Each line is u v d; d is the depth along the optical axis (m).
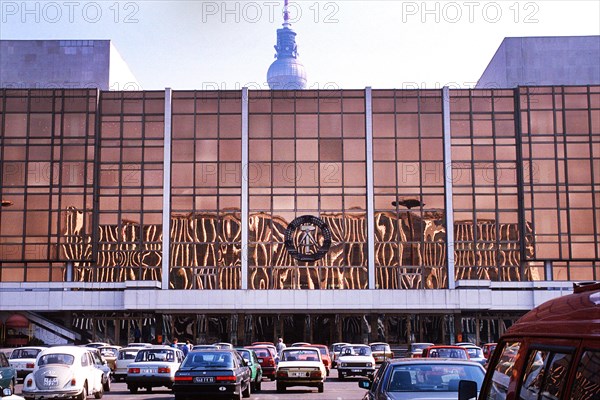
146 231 69.81
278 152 70.88
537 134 70.50
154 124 71.06
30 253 68.88
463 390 7.00
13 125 70.19
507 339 6.61
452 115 71.25
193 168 70.50
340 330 68.88
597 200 69.75
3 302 67.88
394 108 71.31
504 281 68.56
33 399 24.73
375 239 69.75
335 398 27.97
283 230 69.94
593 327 5.00
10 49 77.56
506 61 76.81
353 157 70.88
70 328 69.06
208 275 69.31
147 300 67.56
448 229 69.69
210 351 24.88
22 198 69.38
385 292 68.00
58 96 70.56
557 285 67.75
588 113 70.69
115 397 28.19
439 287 69.25
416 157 70.81
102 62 77.62
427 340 68.75
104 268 69.31
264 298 68.06
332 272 69.38
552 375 5.43
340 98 71.50
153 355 30.62
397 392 12.38
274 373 38.56
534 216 69.69
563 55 76.88
